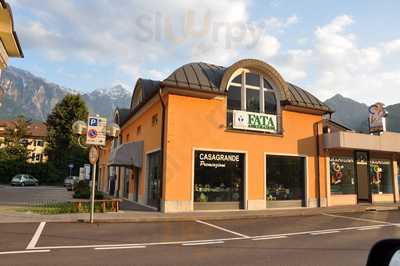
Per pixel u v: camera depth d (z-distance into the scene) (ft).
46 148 182.91
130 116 77.92
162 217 46.14
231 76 59.11
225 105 59.00
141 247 28.17
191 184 54.44
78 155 181.78
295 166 64.69
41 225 38.29
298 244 30.30
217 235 34.81
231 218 49.32
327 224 43.80
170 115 54.60
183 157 54.60
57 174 175.42
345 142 65.05
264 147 61.52
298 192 64.18
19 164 167.32
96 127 42.09
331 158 69.15
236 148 58.85
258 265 22.65
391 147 71.26
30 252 25.46
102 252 25.98
